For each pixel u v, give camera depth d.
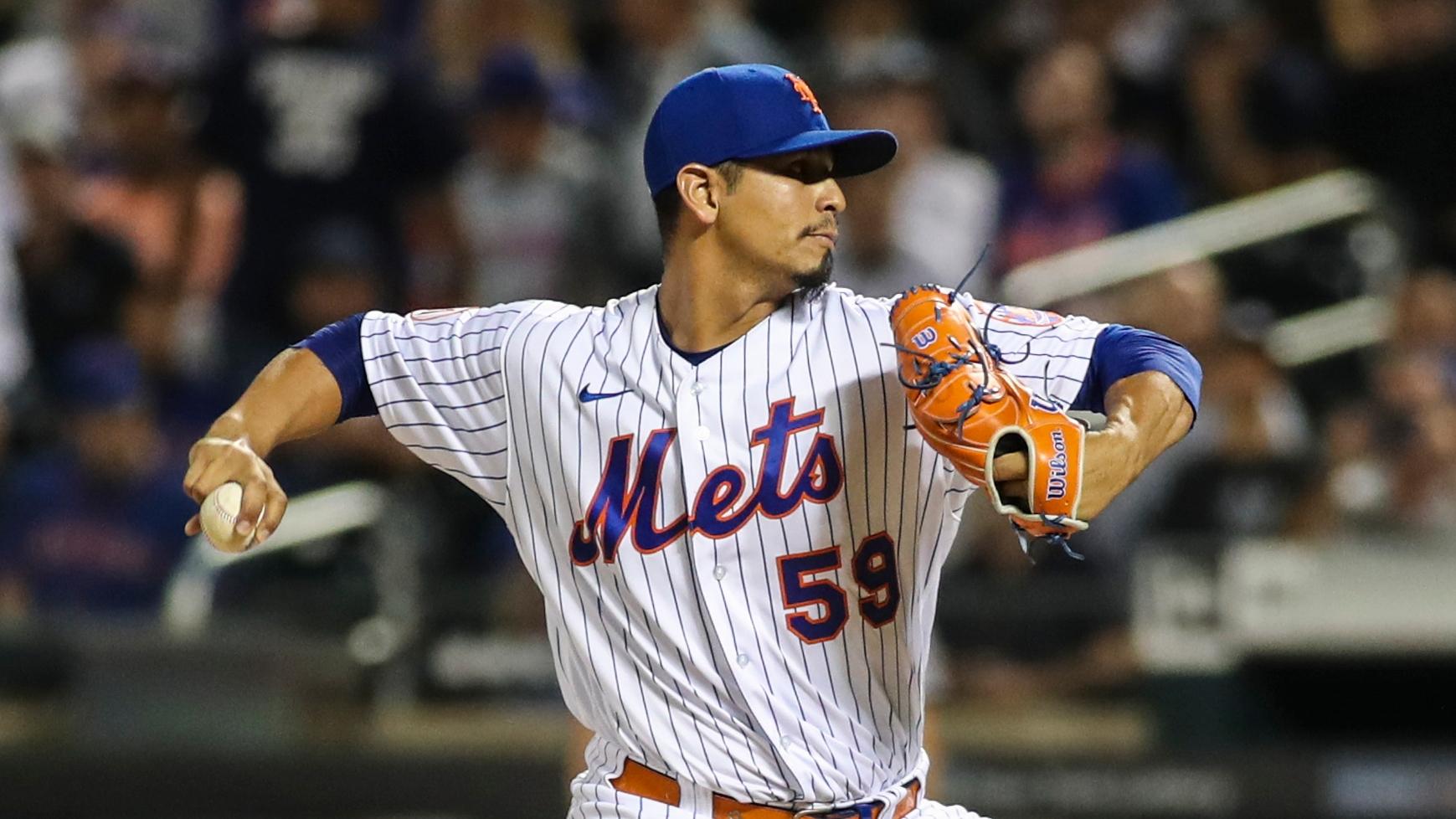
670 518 12.85
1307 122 36.06
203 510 13.01
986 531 27.53
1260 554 25.77
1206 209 35.84
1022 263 34.22
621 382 13.09
